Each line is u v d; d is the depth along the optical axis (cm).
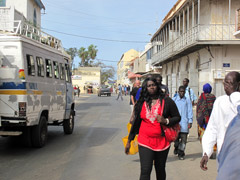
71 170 616
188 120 714
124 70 8594
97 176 576
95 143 905
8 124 739
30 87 762
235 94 342
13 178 561
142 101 438
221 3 2030
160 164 436
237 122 238
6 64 738
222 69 1981
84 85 6825
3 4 2088
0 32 803
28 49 778
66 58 1114
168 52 2705
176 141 736
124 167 641
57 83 975
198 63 2244
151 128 425
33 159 708
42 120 843
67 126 1064
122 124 1342
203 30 2033
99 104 2772
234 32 1984
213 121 368
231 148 215
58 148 832
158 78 816
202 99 708
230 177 196
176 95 739
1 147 846
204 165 370
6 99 733
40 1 2356
